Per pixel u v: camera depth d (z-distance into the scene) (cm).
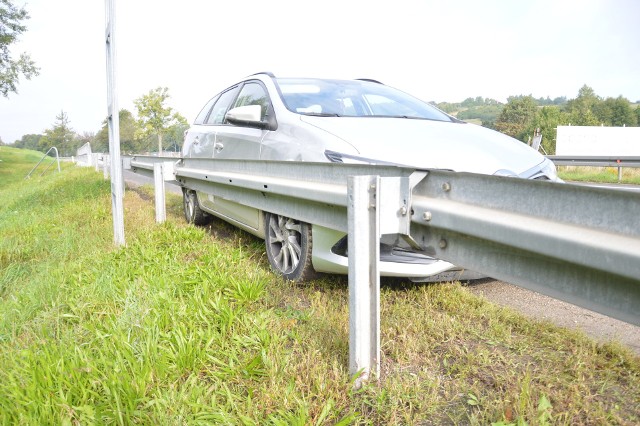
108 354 212
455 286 321
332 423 180
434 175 182
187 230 459
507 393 191
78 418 173
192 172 501
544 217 139
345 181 229
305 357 218
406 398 191
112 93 439
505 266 155
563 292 136
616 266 116
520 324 265
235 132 455
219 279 305
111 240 485
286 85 432
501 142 355
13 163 4625
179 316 251
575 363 217
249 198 373
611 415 178
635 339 253
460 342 245
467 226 162
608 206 121
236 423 174
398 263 285
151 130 4962
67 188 1134
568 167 1598
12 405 174
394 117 388
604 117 11456
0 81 3472
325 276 329
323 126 340
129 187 1275
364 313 199
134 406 177
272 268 361
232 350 222
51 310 278
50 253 477
